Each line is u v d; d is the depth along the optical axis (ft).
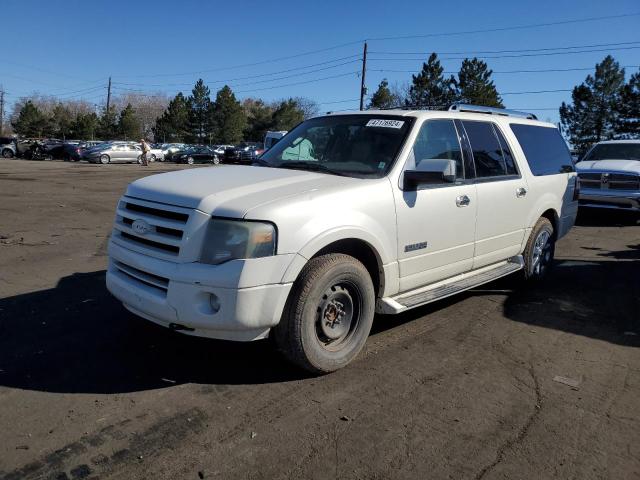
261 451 9.93
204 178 13.55
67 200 46.39
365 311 13.55
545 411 11.69
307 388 12.37
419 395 12.21
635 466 9.82
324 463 9.64
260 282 11.40
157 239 12.16
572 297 20.29
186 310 11.50
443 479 9.31
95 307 17.39
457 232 16.22
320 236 12.14
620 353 15.07
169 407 11.37
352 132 15.88
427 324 16.92
